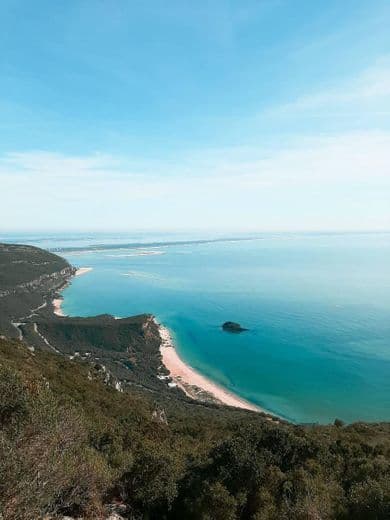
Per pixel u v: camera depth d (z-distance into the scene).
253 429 25.23
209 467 21.72
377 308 173.12
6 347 53.72
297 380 106.56
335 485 21.06
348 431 45.97
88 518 15.35
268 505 18.36
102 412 41.62
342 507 18.06
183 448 32.41
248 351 133.25
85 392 48.25
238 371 117.00
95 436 26.91
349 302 187.12
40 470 12.51
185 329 163.50
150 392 102.81
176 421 62.75
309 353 125.31
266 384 106.12
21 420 14.55
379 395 95.25
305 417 87.19
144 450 24.02
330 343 132.00
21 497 11.07
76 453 17.00
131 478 20.50
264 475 20.34
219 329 159.62
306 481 19.64
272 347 134.12
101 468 18.67
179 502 19.86
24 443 13.23
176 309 196.00
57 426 15.82
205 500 18.78
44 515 12.38
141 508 19.33
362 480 21.73
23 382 18.94
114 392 59.97
